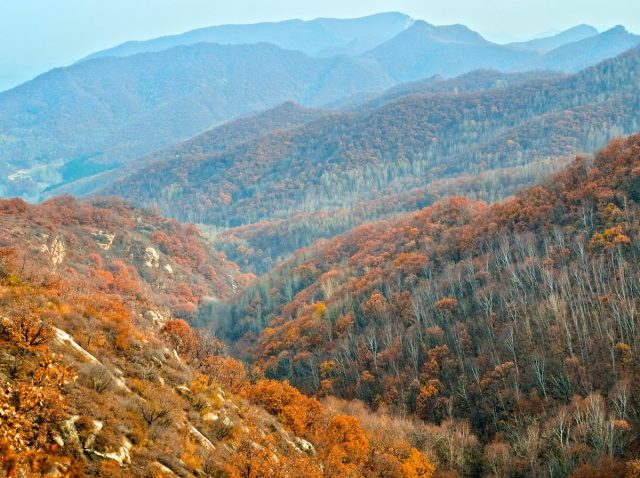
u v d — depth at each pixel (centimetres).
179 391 4825
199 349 7156
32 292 4616
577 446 7356
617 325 9394
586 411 7844
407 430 8381
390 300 13825
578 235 12044
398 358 11344
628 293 9962
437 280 13738
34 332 3675
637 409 7931
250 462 4275
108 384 3925
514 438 8388
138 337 5200
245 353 15612
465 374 10200
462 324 11362
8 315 3850
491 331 10812
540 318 10300
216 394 5350
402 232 18762
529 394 9112
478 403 9475
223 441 4578
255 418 5584
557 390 8938
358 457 6575
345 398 10919
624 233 11275
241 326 18950
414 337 11775
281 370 13125
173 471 3622
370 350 12025
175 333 6981
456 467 7862
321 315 14675
